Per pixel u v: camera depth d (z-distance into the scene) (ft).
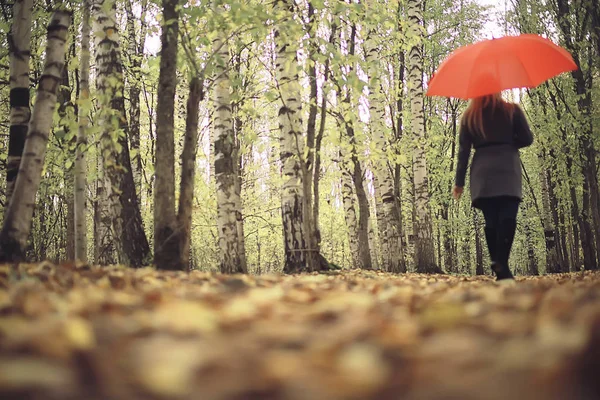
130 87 51.55
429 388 4.49
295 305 9.74
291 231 30.99
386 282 19.04
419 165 54.54
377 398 4.36
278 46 33.27
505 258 18.98
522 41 19.86
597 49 55.52
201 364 5.15
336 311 8.56
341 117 40.47
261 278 17.99
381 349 5.92
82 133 21.45
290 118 32.73
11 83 20.84
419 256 53.67
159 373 4.61
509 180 18.74
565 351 4.90
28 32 21.12
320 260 37.73
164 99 19.49
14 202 17.37
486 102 19.22
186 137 19.95
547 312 7.69
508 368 4.81
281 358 5.38
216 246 69.51
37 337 5.62
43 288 10.93
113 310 8.55
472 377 4.65
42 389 4.33
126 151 25.20
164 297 10.33
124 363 5.30
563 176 62.03
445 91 19.90
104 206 43.16
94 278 14.20
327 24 24.50
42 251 49.98
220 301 10.16
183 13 19.63
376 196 64.23
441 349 5.69
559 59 19.67
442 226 84.94
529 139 19.24
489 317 7.70
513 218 18.83
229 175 31.73
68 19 18.92
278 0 29.45
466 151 19.67
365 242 52.54
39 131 17.87
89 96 21.13
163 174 19.34
